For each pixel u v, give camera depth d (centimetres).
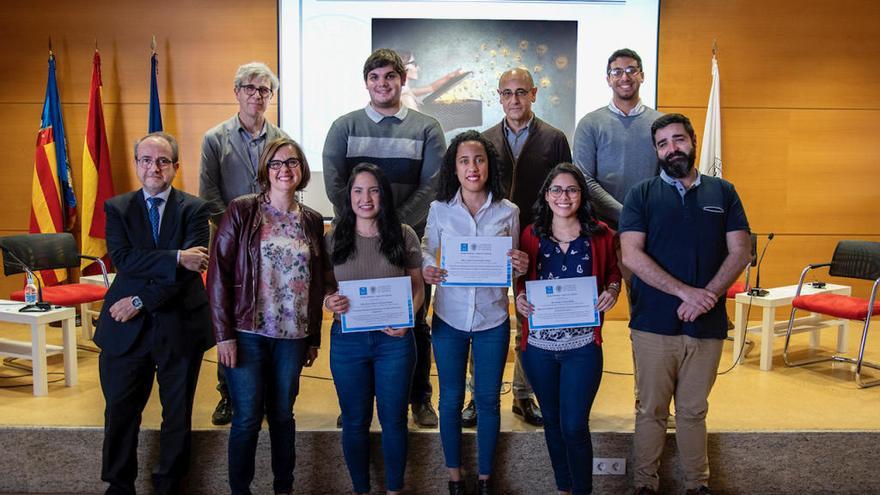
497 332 269
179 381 273
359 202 261
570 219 265
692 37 528
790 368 417
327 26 519
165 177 272
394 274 266
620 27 523
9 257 414
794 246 548
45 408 332
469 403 310
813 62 535
